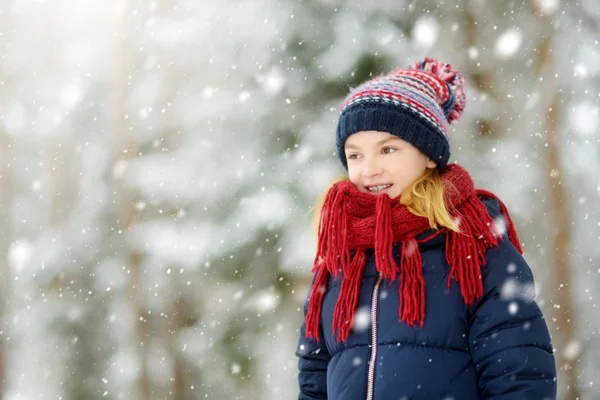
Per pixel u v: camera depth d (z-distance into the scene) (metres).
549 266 8.95
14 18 13.11
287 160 7.00
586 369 9.70
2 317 12.34
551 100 8.92
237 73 7.44
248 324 7.60
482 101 7.80
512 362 2.05
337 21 6.77
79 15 11.27
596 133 9.06
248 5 7.36
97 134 10.56
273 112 7.02
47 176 13.77
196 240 7.41
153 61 9.80
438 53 8.05
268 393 8.75
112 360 10.02
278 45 6.94
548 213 8.87
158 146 9.58
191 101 8.32
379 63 6.58
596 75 8.84
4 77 13.26
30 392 11.44
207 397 8.93
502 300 2.11
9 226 13.35
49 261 9.98
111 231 9.88
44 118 12.77
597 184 9.29
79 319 9.95
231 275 7.21
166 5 9.09
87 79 10.66
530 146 9.09
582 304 9.95
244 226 6.99
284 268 6.86
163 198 8.73
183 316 9.16
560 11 8.82
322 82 6.76
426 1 7.27
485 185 7.91
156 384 9.93
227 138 7.49
